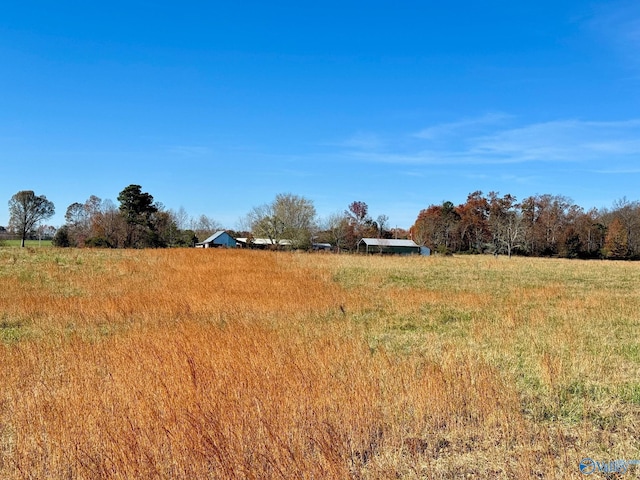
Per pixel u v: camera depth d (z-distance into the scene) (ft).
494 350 28.07
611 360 25.95
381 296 53.52
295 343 27.43
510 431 16.57
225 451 13.97
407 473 14.37
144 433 15.08
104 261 80.33
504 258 148.15
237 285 57.06
